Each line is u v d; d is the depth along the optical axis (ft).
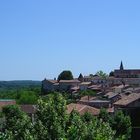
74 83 619.26
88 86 554.46
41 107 62.28
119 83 566.77
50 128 59.41
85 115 142.61
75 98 438.81
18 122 62.80
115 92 403.75
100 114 195.52
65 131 61.00
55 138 58.80
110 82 600.80
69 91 572.92
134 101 241.14
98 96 403.13
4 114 167.84
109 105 322.75
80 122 60.64
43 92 565.53
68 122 61.72
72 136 58.08
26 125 61.31
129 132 179.83
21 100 392.47
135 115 237.66
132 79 583.58
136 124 232.94
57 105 62.54
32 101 392.27
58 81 652.89
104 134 60.23
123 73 634.43
